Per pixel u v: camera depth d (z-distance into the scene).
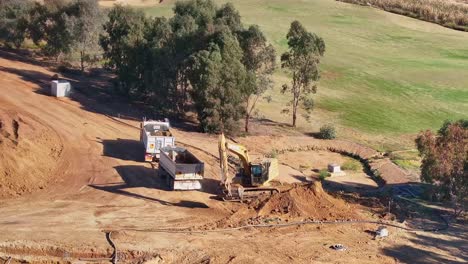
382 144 52.47
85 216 33.78
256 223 34.56
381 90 68.00
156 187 38.88
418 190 43.44
